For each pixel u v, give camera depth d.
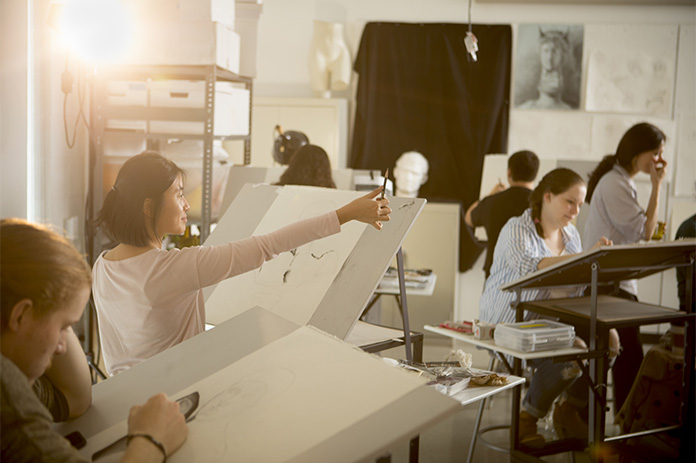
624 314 2.83
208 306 2.21
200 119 3.74
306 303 1.95
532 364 3.10
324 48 5.77
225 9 3.93
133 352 1.71
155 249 1.72
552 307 2.93
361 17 5.86
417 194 5.85
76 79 3.88
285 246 1.73
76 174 4.01
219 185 4.32
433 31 5.75
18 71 3.37
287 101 5.78
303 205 2.29
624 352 3.40
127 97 3.78
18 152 3.42
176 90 3.75
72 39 3.56
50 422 0.92
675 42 5.68
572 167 5.60
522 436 3.08
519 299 2.99
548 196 3.11
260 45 5.95
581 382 3.16
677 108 5.73
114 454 1.06
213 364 1.28
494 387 2.09
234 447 1.02
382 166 5.86
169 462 1.01
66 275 0.95
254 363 1.23
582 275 2.93
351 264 1.96
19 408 0.87
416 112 5.80
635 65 5.73
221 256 1.68
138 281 1.68
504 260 3.18
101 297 1.75
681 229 3.39
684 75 5.70
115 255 1.75
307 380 1.14
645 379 3.12
